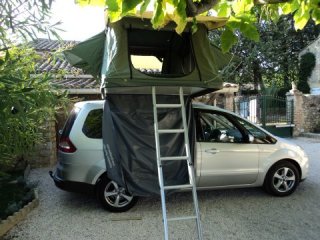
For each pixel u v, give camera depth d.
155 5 2.50
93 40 5.30
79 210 5.78
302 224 5.11
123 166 4.82
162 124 4.94
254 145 6.15
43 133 8.72
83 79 11.09
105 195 5.57
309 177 7.95
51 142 9.52
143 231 4.92
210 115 6.04
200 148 5.70
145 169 4.86
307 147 13.26
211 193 6.63
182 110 4.75
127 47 4.54
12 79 3.43
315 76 27.81
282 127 16.98
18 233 4.86
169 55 6.05
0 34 3.96
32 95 3.80
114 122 4.85
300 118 17.27
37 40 4.04
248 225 5.09
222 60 5.93
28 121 4.13
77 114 5.69
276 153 6.29
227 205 5.96
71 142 5.50
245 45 26.64
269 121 17.06
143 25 4.59
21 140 4.72
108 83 4.39
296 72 29.03
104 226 5.10
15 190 6.86
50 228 5.03
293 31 28.55
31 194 6.30
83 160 5.46
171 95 5.04
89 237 4.73
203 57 4.83
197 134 5.78
